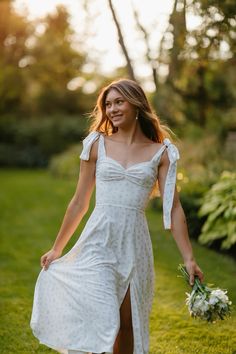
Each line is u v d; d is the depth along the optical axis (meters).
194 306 3.03
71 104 33.25
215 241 7.90
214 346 4.36
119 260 3.21
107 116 3.49
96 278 3.11
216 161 10.46
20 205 14.08
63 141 29.59
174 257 7.72
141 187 3.26
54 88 32.78
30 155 29.62
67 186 18.55
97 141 3.43
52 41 23.36
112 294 3.10
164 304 5.54
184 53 8.39
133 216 3.24
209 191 8.15
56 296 3.20
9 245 9.08
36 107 32.88
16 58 24.23
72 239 9.12
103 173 3.28
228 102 12.09
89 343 3.01
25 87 27.47
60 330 3.12
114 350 3.38
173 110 11.67
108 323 3.00
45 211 13.06
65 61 23.41
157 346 4.36
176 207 3.28
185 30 8.24
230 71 11.38
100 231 3.23
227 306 3.01
